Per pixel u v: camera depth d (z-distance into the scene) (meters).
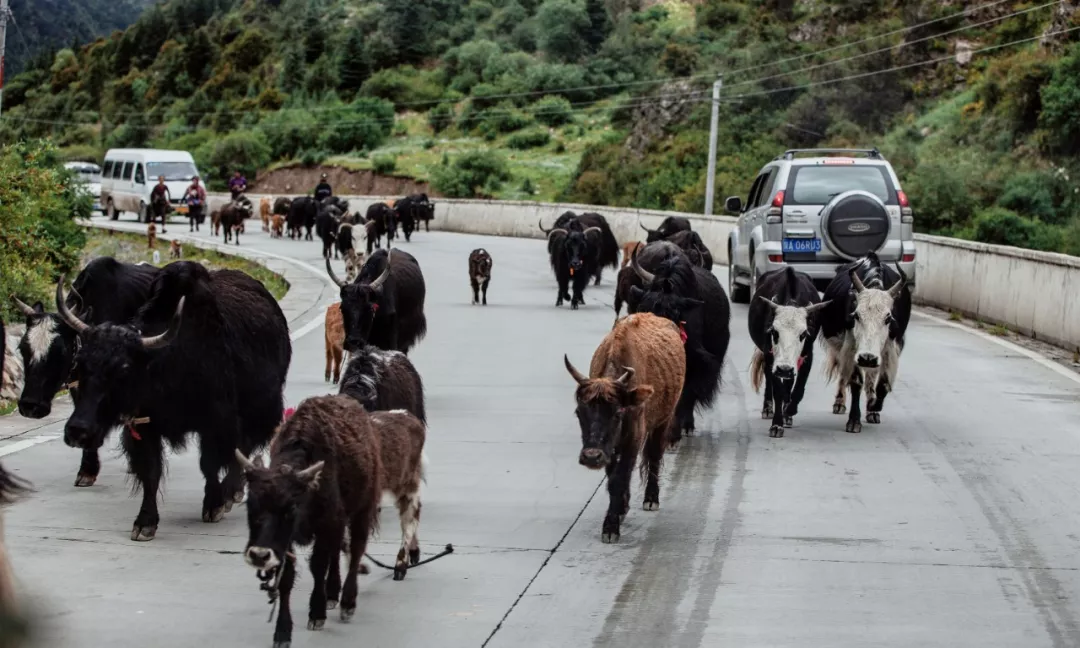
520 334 19.92
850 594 7.86
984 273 21.95
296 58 108.69
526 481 10.77
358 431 7.32
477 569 8.41
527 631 7.24
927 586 8.02
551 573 8.32
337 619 7.43
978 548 8.84
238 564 8.51
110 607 7.57
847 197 19.75
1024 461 11.52
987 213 40.06
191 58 119.44
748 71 66.62
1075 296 18.20
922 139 51.59
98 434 8.58
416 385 9.66
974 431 12.84
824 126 59.88
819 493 10.40
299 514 6.62
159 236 46.78
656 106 68.88
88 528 9.31
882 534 9.20
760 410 14.15
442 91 98.25
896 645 6.99
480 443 12.19
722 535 9.19
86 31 169.75
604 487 10.61
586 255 23.59
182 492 10.55
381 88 99.00
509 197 74.31
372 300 13.15
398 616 7.49
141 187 55.66
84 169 65.38
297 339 19.27
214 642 7.00
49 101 131.12
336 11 125.06
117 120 114.94
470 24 110.38
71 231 26.91
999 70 49.91
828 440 12.52
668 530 9.34
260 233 51.88
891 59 60.84
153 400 9.00
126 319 10.75
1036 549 8.83
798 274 13.94
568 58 98.75
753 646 6.98
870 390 13.25
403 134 92.50
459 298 25.50
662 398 9.76
